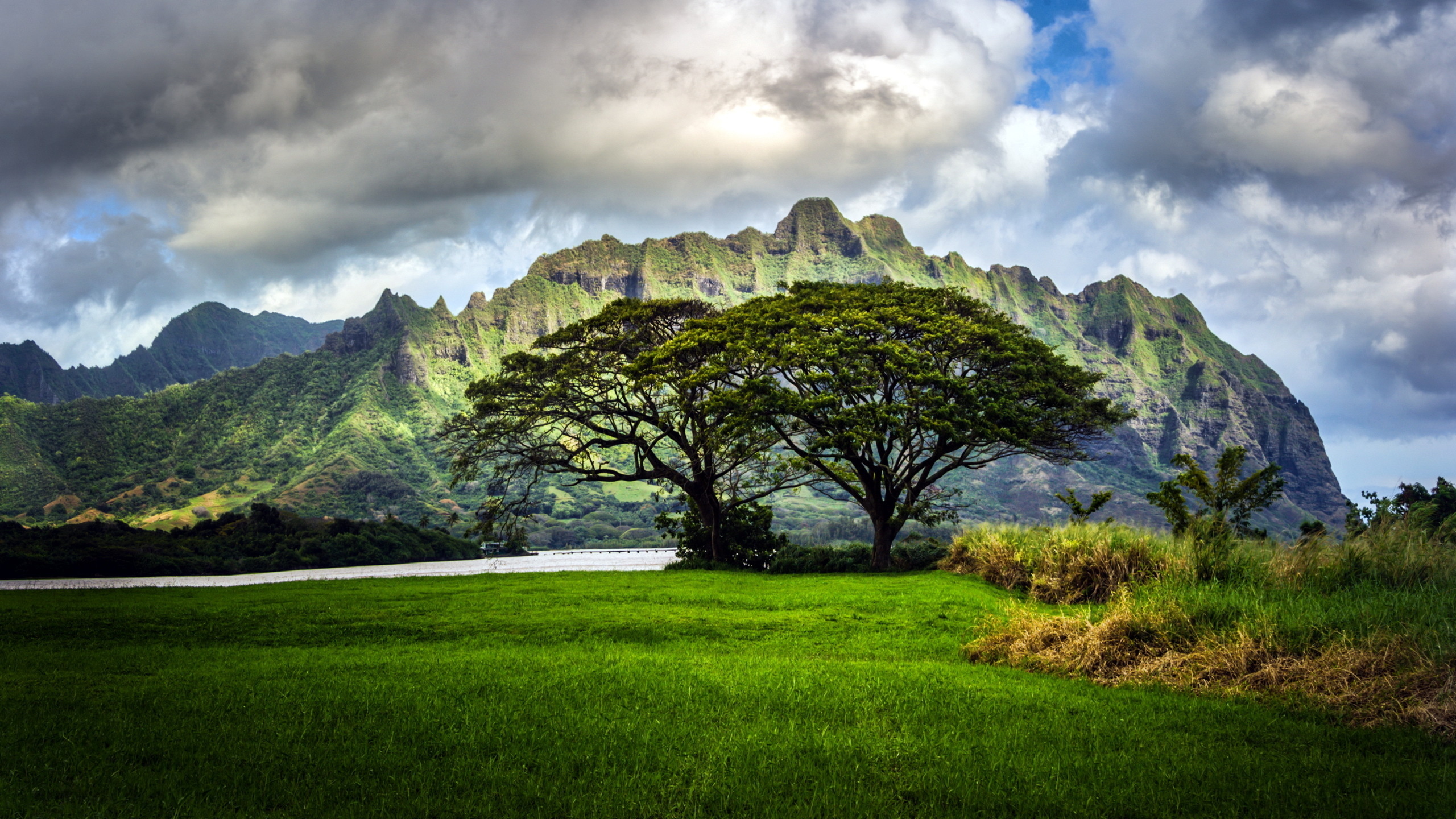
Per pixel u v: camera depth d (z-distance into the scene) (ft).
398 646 53.67
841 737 27.48
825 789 22.39
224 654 49.88
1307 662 34.88
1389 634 34.30
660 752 25.73
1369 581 51.11
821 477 138.62
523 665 41.70
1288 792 22.48
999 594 79.82
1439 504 84.84
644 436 144.77
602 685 35.60
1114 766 24.80
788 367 123.95
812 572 119.44
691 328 138.72
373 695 33.50
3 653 50.96
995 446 129.70
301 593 81.05
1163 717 30.96
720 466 142.61
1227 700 33.96
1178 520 72.90
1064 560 75.00
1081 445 133.18
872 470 123.65
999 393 116.67
